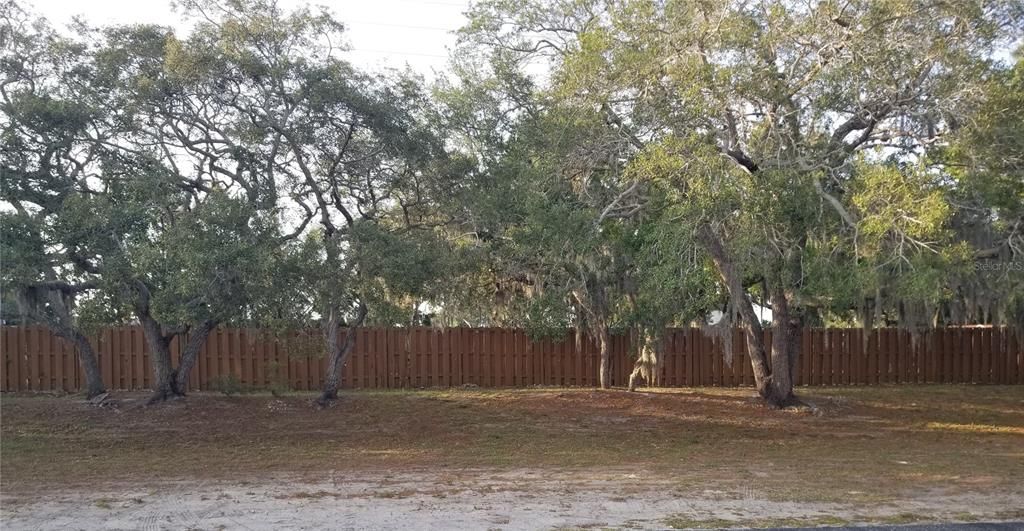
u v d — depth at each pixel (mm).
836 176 15406
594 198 16781
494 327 25703
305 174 17859
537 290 21875
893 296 20828
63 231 15070
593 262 20453
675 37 14555
